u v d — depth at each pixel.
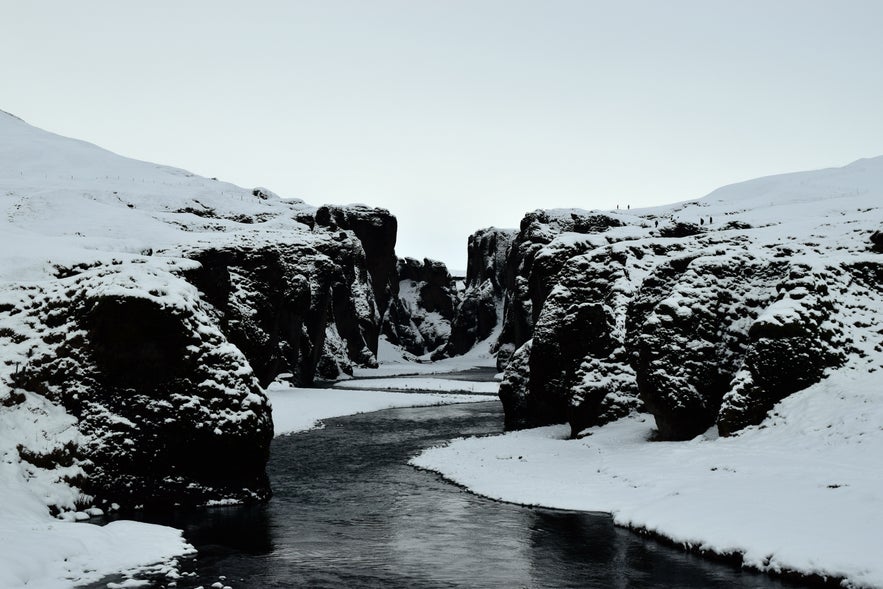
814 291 27.86
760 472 22.05
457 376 111.62
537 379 43.94
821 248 35.88
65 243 47.69
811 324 27.11
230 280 47.31
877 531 15.86
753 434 26.34
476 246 192.25
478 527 21.27
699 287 32.06
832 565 14.77
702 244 42.69
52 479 22.45
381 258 155.00
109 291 24.66
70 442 23.20
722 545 17.28
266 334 53.66
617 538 19.66
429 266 194.00
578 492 24.95
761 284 31.62
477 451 35.91
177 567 17.12
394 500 25.47
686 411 30.48
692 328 31.36
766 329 27.34
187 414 24.48
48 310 25.70
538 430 42.31
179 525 21.62
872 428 22.58
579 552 18.41
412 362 149.75
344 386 85.94
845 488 18.94
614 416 36.59
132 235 63.19
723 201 114.00
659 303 32.94
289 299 69.06
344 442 41.16
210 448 24.64
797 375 26.77
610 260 42.41
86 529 18.55
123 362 24.52
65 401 24.09
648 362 31.61
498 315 171.25
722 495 20.53
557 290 43.88
